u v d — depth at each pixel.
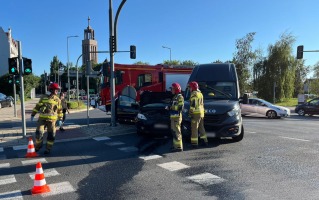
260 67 39.91
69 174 6.43
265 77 39.12
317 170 6.38
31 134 11.95
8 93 48.03
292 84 39.47
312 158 7.46
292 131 12.58
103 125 14.23
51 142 8.54
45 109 8.52
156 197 4.98
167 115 10.84
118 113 14.39
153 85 19.59
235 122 9.02
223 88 10.34
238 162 7.13
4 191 5.45
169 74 20.02
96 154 8.32
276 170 6.41
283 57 38.31
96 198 5.00
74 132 12.34
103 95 18.30
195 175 6.15
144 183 5.71
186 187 5.44
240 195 4.98
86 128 13.31
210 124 9.03
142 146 9.35
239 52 39.41
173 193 5.15
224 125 8.95
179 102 8.39
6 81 47.28
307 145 9.20
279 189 5.23
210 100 9.93
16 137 11.32
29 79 52.91
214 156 7.78
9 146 9.91
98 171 6.61
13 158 8.05
